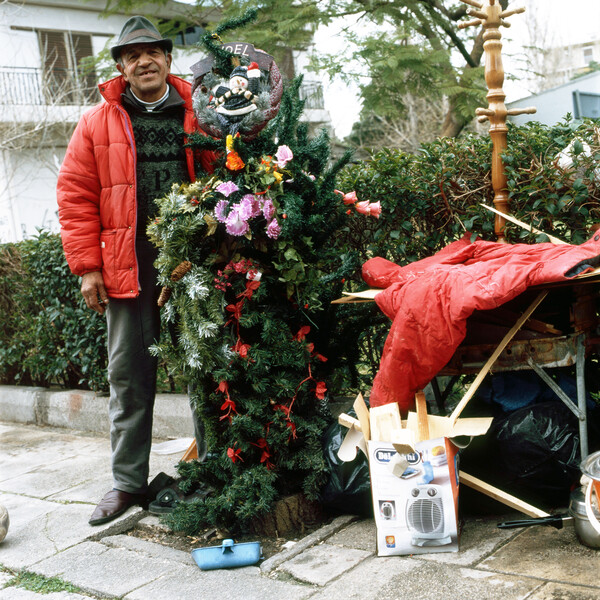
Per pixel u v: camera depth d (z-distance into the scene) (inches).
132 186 128.8
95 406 200.8
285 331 120.9
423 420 105.0
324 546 111.2
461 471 111.6
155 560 113.9
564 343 105.9
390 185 142.3
